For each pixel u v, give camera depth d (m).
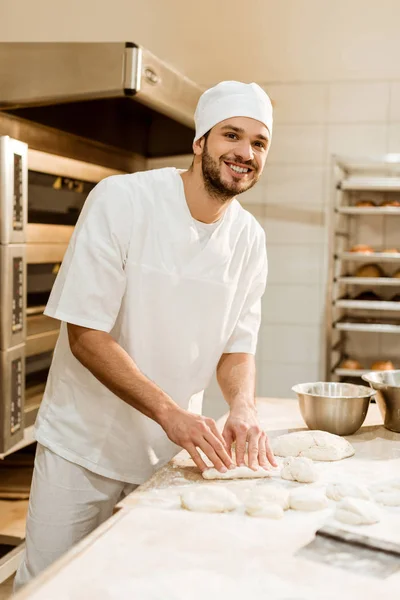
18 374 2.42
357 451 1.68
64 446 1.72
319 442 1.62
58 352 1.80
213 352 1.81
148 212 1.65
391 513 1.29
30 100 2.38
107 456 1.74
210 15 4.03
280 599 0.94
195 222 1.69
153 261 1.66
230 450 1.57
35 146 2.63
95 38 4.12
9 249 2.33
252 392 1.78
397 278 3.72
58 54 2.35
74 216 3.04
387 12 3.86
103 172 3.20
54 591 0.95
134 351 1.73
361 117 3.93
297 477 1.46
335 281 3.69
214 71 4.05
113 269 1.61
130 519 1.21
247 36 4.01
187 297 1.71
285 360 4.09
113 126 3.17
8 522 2.60
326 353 3.66
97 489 1.75
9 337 2.35
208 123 1.60
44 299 2.82
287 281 4.07
